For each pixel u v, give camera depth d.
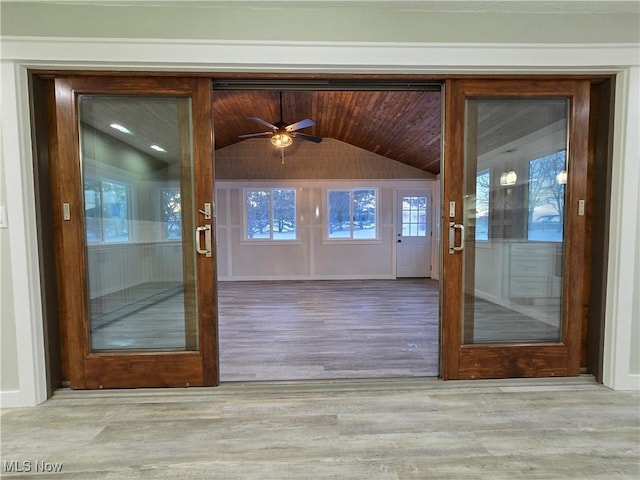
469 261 2.17
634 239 2.04
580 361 2.21
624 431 1.66
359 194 7.11
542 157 2.17
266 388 2.11
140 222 2.11
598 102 2.15
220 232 6.99
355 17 1.93
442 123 2.12
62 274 2.09
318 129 6.41
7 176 1.89
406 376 2.29
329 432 1.67
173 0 1.84
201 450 1.54
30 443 1.60
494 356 2.17
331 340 3.15
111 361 2.08
